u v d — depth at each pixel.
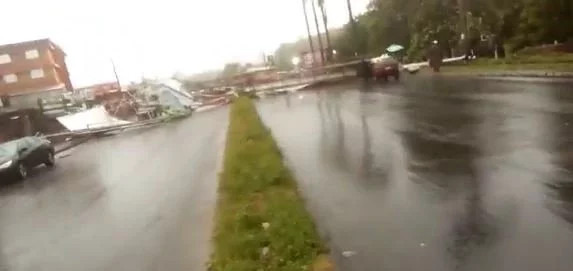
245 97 38.97
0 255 9.77
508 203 7.74
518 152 10.62
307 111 25.69
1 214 13.86
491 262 5.93
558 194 7.79
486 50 41.22
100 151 25.66
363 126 17.78
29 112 36.22
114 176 16.81
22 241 10.52
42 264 8.71
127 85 56.00
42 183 18.45
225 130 24.06
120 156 22.06
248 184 10.29
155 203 11.80
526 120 13.83
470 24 42.69
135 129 34.69
